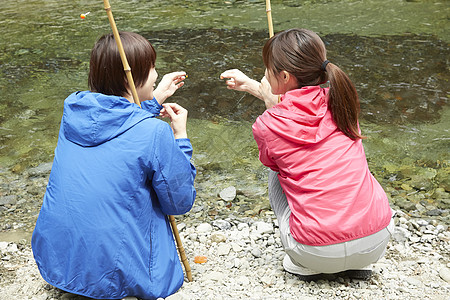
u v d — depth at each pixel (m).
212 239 2.93
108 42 2.15
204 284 2.40
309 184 2.16
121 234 2.07
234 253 2.79
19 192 3.67
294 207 2.22
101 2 8.77
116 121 2.10
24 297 2.33
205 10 8.02
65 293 2.33
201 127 4.59
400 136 4.32
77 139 2.13
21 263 2.73
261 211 3.37
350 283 2.38
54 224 2.12
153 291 2.14
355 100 2.19
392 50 6.08
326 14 7.55
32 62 6.18
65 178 2.12
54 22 7.68
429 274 2.47
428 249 2.74
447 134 4.32
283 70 2.24
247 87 2.67
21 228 3.21
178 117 2.31
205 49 6.31
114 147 2.10
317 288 2.33
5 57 6.34
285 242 2.29
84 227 2.06
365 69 5.59
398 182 3.66
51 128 4.67
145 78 2.23
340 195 2.14
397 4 7.89
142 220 2.14
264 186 3.70
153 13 7.95
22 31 7.30
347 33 6.69
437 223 3.12
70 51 6.48
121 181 2.08
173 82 2.43
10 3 8.91
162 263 2.19
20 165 4.06
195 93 5.20
